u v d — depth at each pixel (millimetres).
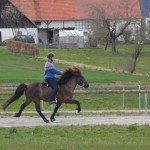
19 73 49031
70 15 114938
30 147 18141
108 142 19578
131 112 32312
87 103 38250
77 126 24469
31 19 112188
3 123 26484
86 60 72375
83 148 17891
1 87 34750
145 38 83188
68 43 97562
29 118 28656
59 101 26172
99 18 93562
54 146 18328
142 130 23297
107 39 93188
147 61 76938
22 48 68750
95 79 45562
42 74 48812
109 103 38656
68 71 26125
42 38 112000
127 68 61219
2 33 102562
